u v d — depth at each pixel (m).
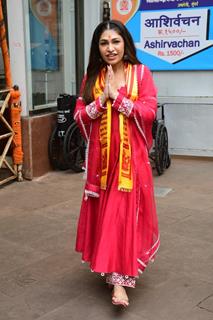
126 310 2.84
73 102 6.04
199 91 6.85
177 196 5.18
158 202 4.96
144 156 2.84
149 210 2.87
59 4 6.42
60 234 4.08
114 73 2.82
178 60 6.84
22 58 5.62
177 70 6.88
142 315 2.79
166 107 7.05
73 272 3.37
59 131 6.04
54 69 6.43
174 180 5.87
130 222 2.77
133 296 3.00
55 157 6.19
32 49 5.89
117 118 2.74
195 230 4.15
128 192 2.77
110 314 2.80
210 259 3.55
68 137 5.98
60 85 6.61
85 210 2.96
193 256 3.61
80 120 2.83
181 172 6.29
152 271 3.35
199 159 7.01
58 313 2.82
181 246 3.80
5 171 5.88
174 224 4.30
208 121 6.86
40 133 5.89
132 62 2.82
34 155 5.82
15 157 5.67
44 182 5.76
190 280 3.22
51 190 5.43
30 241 3.93
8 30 5.61
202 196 5.19
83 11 6.76
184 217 4.50
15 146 5.64
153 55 6.97
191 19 6.65
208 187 5.55
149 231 2.88
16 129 5.58
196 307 2.87
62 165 6.27
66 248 3.78
